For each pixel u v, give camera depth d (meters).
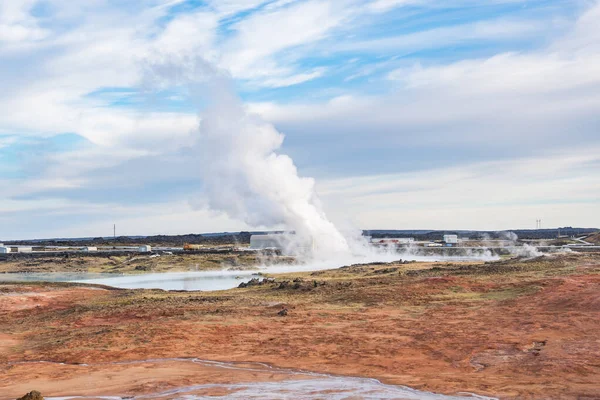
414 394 24.78
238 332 42.81
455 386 25.77
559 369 27.84
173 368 32.66
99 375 31.27
